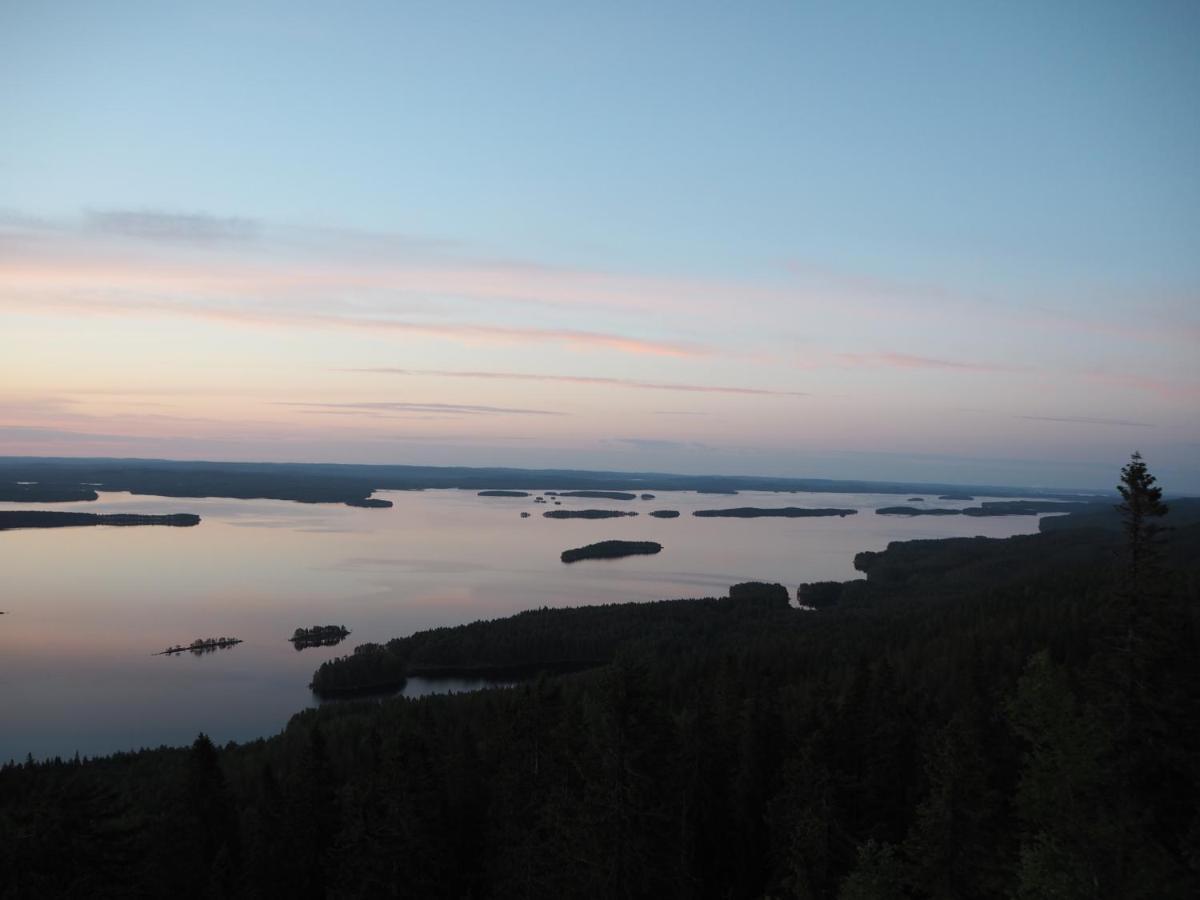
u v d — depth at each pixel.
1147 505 29.19
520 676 156.75
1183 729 28.16
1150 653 28.20
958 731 35.44
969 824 32.19
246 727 129.62
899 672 91.44
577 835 37.75
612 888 35.97
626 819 36.31
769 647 120.69
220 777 54.22
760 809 51.59
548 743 45.84
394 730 79.44
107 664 165.25
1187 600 31.17
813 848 37.94
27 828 35.12
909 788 47.12
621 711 36.72
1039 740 28.39
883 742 48.91
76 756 102.06
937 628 118.88
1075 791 27.45
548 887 40.94
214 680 155.25
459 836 52.47
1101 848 25.53
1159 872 24.70
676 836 40.81
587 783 37.84
